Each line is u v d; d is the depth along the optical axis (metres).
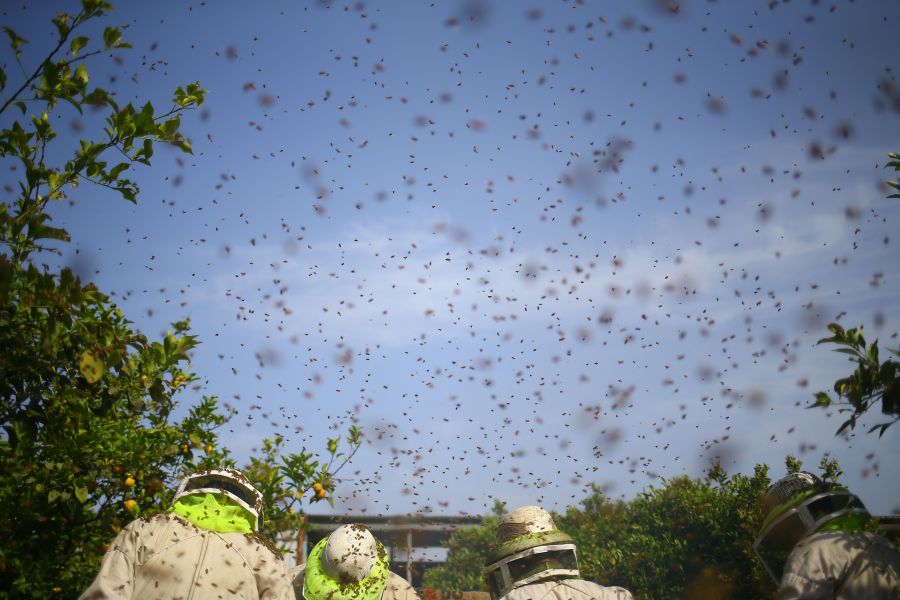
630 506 12.73
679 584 11.29
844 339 3.87
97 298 4.53
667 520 11.84
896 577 3.65
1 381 4.21
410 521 15.96
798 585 3.70
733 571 10.71
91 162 4.57
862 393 3.75
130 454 5.64
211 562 3.83
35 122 4.42
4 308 4.21
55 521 5.36
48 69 4.32
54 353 4.40
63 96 4.42
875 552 3.72
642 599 11.59
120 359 4.45
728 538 10.76
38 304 4.18
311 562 4.69
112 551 3.78
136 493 5.83
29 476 5.08
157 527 3.85
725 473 10.92
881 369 3.75
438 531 17.09
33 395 4.38
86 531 5.52
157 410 6.25
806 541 3.86
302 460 7.17
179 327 6.12
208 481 4.15
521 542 4.34
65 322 4.25
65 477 5.28
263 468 7.29
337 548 4.56
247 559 3.96
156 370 5.50
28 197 4.45
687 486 11.87
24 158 4.42
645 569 11.76
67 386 4.50
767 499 4.30
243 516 4.11
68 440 5.15
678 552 11.27
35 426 4.44
